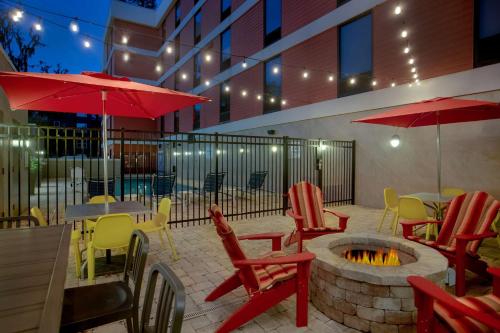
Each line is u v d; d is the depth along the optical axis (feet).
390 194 18.07
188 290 10.11
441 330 5.89
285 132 35.65
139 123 76.28
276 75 37.63
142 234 6.31
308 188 15.56
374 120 15.28
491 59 19.19
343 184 28.60
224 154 47.85
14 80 8.89
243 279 7.77
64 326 5.11
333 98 29.89
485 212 10.53
